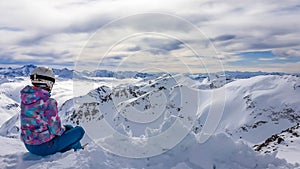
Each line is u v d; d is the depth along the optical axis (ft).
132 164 13.19
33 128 13.87
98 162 12.85
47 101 13.76
